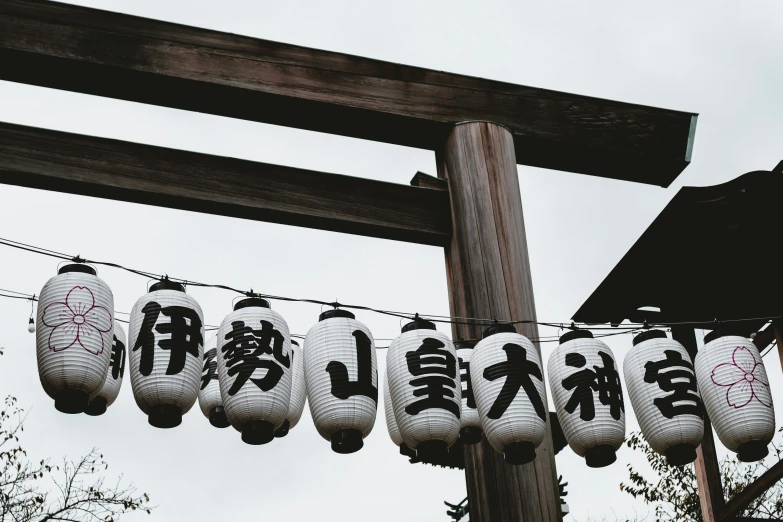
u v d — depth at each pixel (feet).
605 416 23.93
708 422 38.06
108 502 42.52
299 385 25.52
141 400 21.83
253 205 27.20
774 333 37.37
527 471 25.09
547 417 23.29
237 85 27.84
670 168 31.37
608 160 30.94
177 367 21.94
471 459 25.67
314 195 27.91
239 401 21.68
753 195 32.89
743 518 36.55
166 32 27.91
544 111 30.45
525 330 26.40
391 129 29.43
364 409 22.43
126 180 26.40
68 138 26.43
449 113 29.53
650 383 25.23
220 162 27.50
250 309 22.85
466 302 27.02
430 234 28.45
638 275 35.58
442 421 22.84
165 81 27.45
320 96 28.45
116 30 27.48
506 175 28.78
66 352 21.11
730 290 35.83
